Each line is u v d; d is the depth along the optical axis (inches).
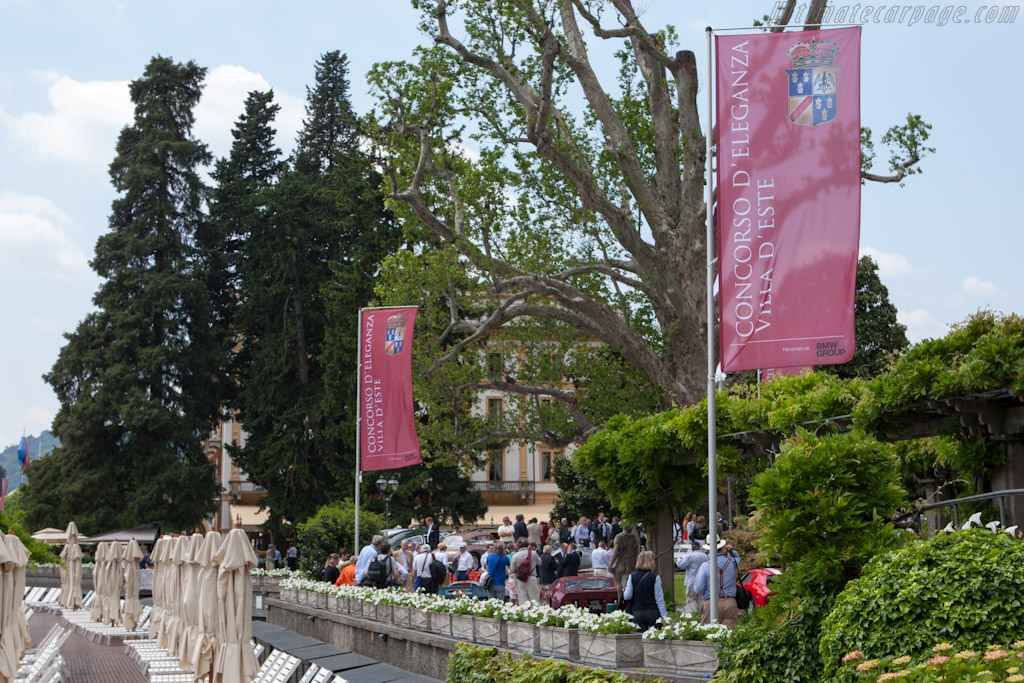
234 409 2667.3
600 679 359.3
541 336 1424.7
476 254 1231.5
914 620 299.9
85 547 2176.4
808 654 366.3
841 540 381.4
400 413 994.1
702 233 1211.9
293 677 560.7
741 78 502.9
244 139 2797.7
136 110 2568.9
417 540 1396.4
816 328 490.3
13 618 584.4
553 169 1275.8
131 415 2212.1
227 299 2687.0
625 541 711.7
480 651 438.9
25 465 2298.2
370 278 2263.8
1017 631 282.4
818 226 494.6
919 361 493.4
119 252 2385.6
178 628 745.6
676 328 1213.7
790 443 420.5
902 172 1245.7
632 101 1338.6
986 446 533.0
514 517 2790.4
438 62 1244.5
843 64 501.0
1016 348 457.4
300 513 2262.6
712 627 438.0
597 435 708.0
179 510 2245.3
